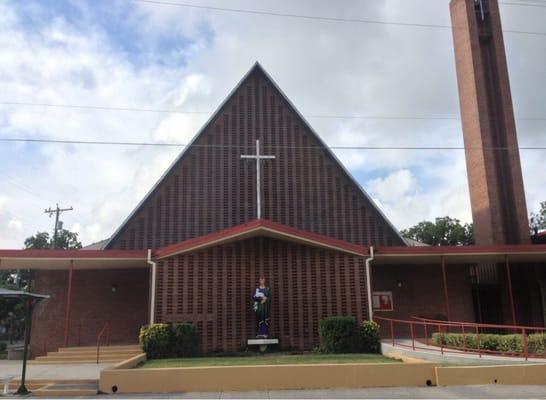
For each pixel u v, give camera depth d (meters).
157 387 12.55
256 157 22.58
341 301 18.81
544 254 20.47
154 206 24.03
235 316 18.47
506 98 27.39
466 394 11.80
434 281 23.56
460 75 28.97
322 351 17.67
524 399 11.20
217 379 12.69
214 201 24.45
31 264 20.55
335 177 25.17
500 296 24.80
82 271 22.67
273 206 24.58
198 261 18.72
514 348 14.83
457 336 15.95
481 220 26.53
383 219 24.66
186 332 17.36
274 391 12.45
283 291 18.81
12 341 42.34
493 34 28.41
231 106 25.94
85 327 22.06
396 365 13.02
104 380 12.50
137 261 19.52
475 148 27.27
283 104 26.11
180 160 24.80
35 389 13.06
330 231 24.47
